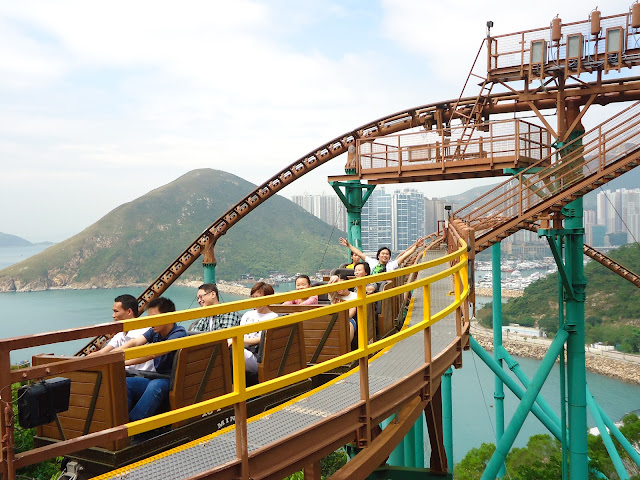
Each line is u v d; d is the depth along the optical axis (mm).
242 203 34219
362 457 5680
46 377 3309
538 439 47812
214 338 3664
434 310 12469
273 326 4055
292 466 4484
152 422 3395
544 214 18297
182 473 3848
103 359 3193
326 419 4887
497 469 17609
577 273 19562
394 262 11781
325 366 4648
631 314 126938
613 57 20547
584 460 19672
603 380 102438
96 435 3203
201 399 5090
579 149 17625
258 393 4008
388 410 5902
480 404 90688
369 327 8391
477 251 18984
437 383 7816
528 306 152750
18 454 2973
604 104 22234
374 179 27125
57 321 175250
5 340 2887
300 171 34094
